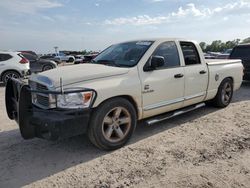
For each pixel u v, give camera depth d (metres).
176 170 3.44
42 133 3.67
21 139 4.66
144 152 4.01
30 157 3.92
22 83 3.88
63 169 3.54
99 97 3.78
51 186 3.13
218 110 6.40
